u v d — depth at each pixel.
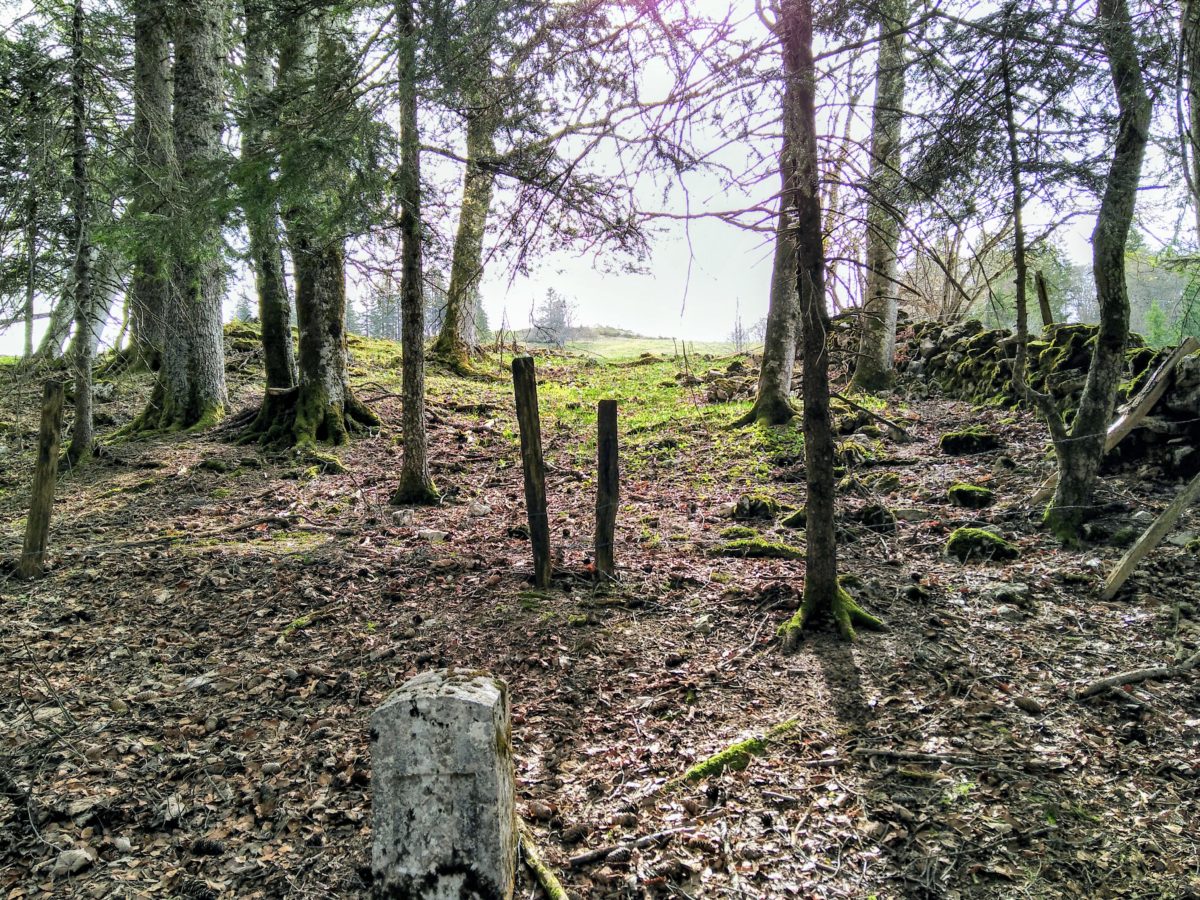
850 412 10.56
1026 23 4.55
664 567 6.37
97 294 9.45
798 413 10.86
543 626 5.33
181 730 4.32
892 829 3.32
